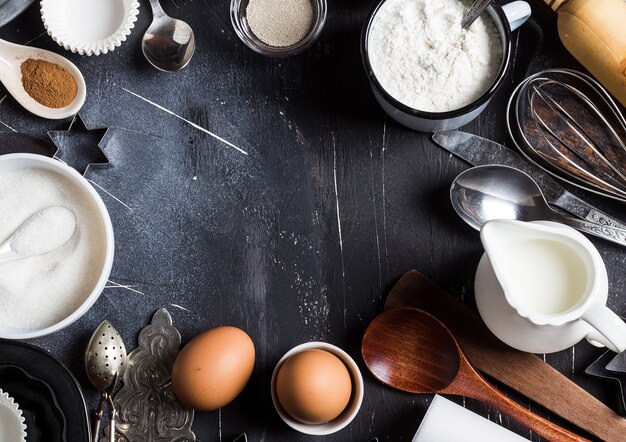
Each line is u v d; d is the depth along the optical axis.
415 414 0.65
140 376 0.65
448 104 0.64
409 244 0.67
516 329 0.60
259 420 0.65
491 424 0.61
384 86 0.64
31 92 0.67
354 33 0.68
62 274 0.65
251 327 0.66
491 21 0.63
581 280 0.58
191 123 0.68
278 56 0.67
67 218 0.65
